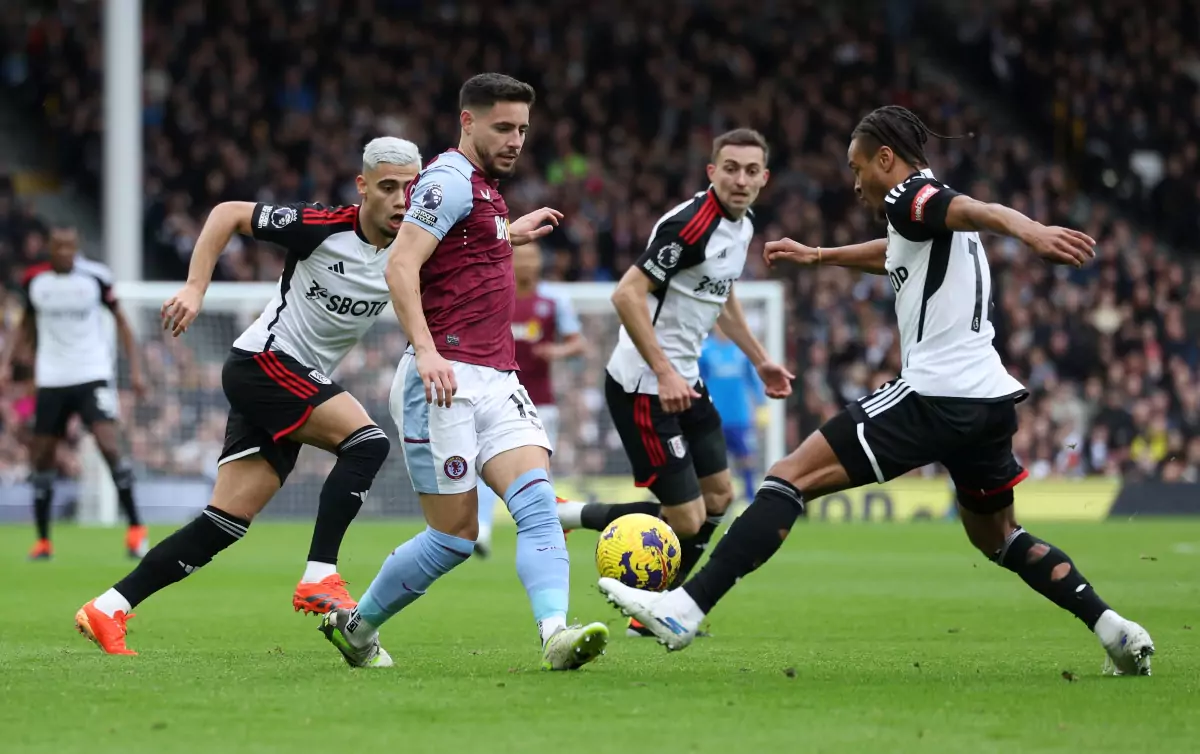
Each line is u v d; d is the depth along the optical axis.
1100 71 107.12
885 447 19.00
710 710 16.52
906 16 117.88
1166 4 110.69
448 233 19.56
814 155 100.94
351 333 23.59
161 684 18.59
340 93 101.00
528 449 19.88
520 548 19.83
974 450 19.44
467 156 19.83
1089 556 47.16
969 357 19.11
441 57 105.00
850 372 77.50
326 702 17.03
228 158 93.31
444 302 19.66
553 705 16.83
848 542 54.44
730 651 23.31
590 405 68.25
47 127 100.44
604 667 20.66
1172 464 76.31
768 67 108.25
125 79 66.44
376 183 22.48
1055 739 14.84
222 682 18.78
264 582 37.47
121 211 66.62
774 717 16.09
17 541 53.56
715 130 101.75
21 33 105.94
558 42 108.12
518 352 45.19
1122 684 18.83
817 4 117.44
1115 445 76.75
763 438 67.12
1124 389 79.75
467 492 19.66
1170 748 14.41
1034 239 17.41
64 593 33.94
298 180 94.62
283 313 23.11
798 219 91.44
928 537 57.16
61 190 98.19
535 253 45.09
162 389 66.69
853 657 22.39
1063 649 23.78
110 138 66.56
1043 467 76.19
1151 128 104.44
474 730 15.28
